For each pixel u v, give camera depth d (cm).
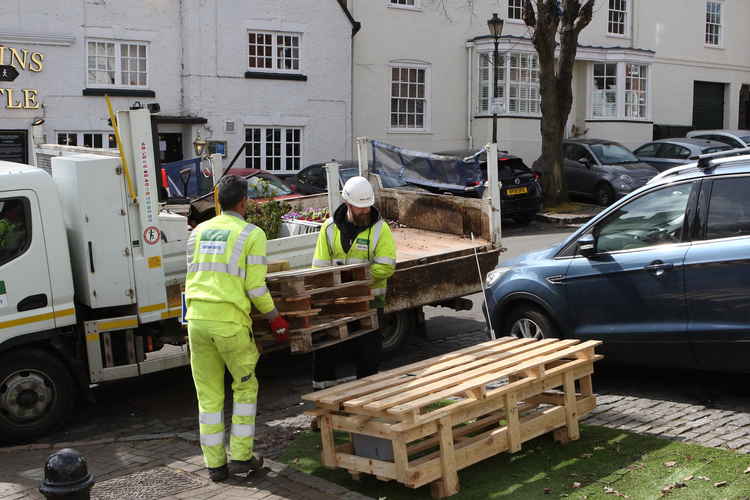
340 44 2198
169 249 710
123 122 672
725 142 2314
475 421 574
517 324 752
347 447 526
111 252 675
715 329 616
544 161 2073
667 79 2962
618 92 2692
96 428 686
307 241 775
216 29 2011
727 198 628
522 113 2500
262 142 2112
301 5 2123
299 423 657
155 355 727
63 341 675
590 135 2720
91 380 680
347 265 610
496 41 2006
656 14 2892
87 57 1884
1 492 532
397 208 1006
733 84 3192
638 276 659
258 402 729
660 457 534
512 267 757
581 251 692
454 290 868
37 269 648
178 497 512
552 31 1984
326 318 603
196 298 527
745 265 600
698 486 485
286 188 1548
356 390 514
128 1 1916
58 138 1856
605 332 682
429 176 1019
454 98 2495
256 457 541
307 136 2172
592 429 598
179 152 2027
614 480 502
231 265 525
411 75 2420
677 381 711
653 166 2233
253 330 578
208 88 2012
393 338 856
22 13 1786
